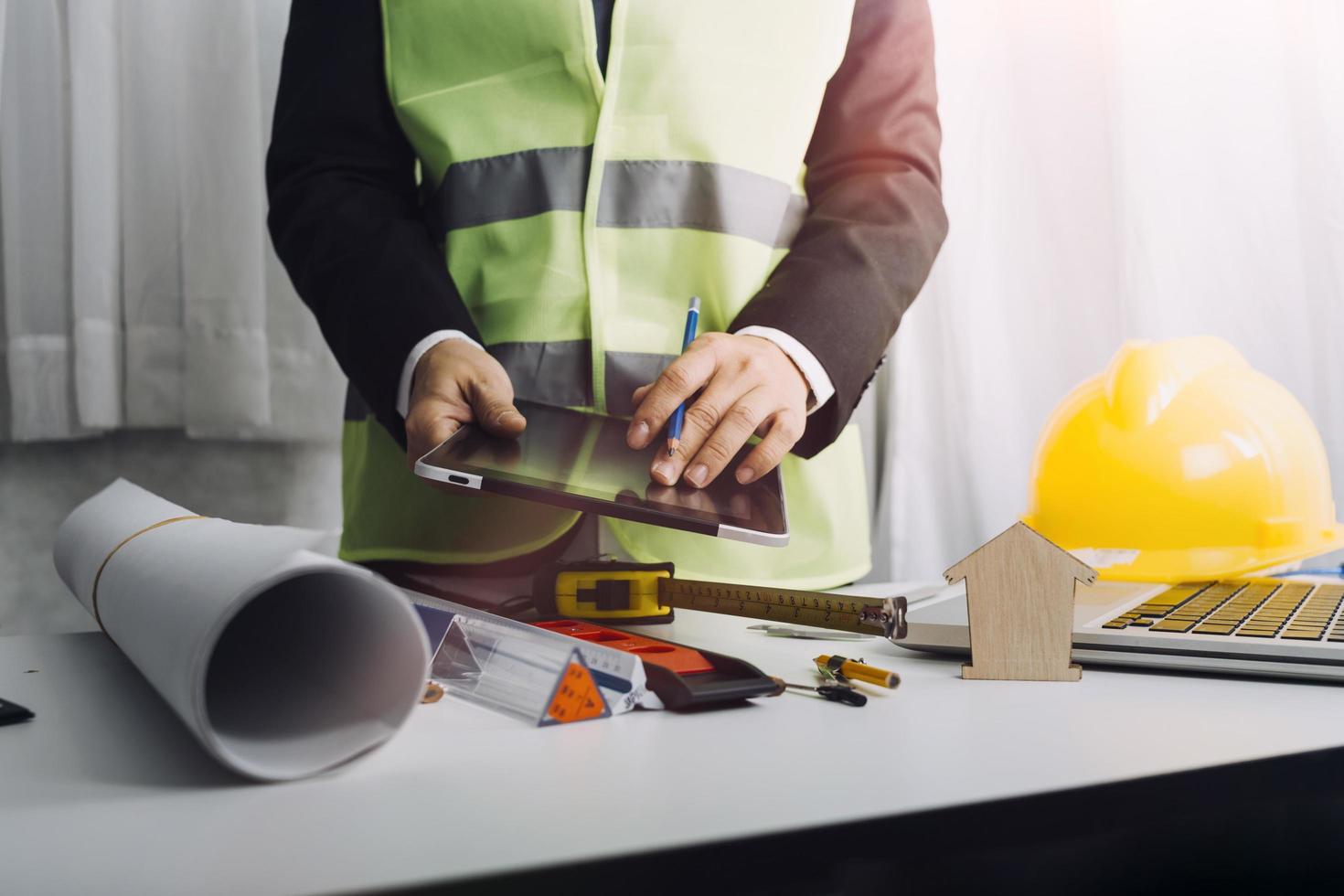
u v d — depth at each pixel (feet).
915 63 3.12
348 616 1.00
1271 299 5.12
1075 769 0.97
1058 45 5.40
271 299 4.32
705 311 3.03
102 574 1.35
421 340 2.48
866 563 3.32
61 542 1.75
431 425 2.08
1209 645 1.45
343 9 3.15
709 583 1.77
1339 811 1.08
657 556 3.00
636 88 2.92
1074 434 2.81
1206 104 5.15
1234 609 1.84
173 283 4.14
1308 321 5.08
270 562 0.87
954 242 5.47
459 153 2.99
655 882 0.74
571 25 2.85
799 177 3.28
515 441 2.02
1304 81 5.07
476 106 2.98
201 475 4.38
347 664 0.99
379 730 0.95
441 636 1.36
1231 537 2.55
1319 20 5.04
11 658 1.64
